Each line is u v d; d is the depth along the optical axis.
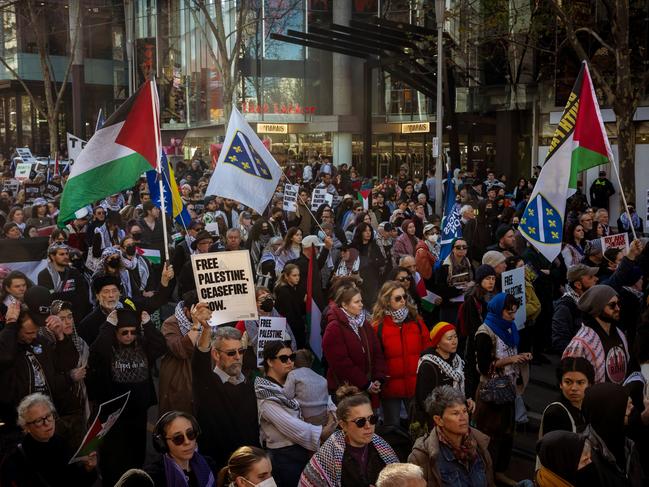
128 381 6.77
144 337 6.96
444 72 27.03
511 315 7.63
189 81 48.81
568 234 12.57
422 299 10.79
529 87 29.55
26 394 6.52
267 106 43.25
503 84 30.28
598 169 26.39
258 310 8.38
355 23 25.77
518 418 8.73
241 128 10.83
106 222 14.89
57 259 9.66
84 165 8.56
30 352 6.64
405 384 7.75
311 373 6.61
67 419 6.83
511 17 27.28
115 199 20.50
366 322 7.66
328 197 18.98
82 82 52.41
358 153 44.25
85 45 55.81
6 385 6.46
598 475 4.21
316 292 9.46
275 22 42.16
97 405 6.73
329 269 11.62
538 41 27.47
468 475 5.26
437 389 5.32
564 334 8.29
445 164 30.41
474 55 31.19
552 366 11.55
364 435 5.22
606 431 4.69
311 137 44.47
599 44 25.67
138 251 11.86
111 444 6.73
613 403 4.68
